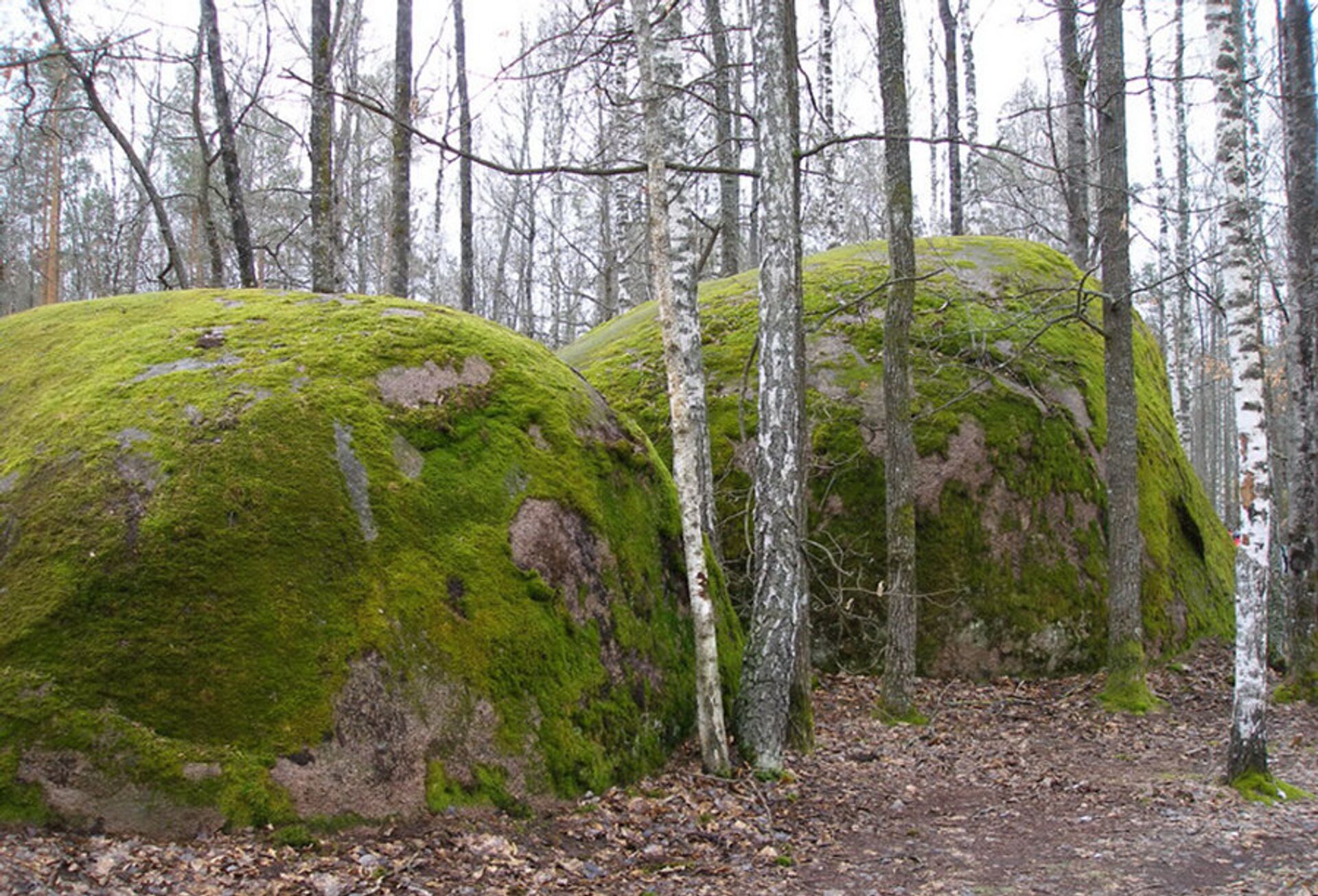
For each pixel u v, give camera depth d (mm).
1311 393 12438
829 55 21656
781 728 8484
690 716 8773
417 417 7867
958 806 8312
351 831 5957
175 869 5266
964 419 14211
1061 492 14266
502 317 32969
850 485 13898
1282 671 14812
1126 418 12391
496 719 6871
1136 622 12289
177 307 9172
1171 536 15945
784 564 8641
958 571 13367
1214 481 40500
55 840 5359
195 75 13156
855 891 6152
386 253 32031
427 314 9039
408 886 5453
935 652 13047
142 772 5695
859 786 8664
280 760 5973
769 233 8836
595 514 8516
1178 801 8258
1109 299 12305
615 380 16094
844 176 28203
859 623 13180
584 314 38156
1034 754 10141
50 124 17766
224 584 6375
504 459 8109
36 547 6375
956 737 10656
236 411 7242
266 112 13188
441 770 6457
